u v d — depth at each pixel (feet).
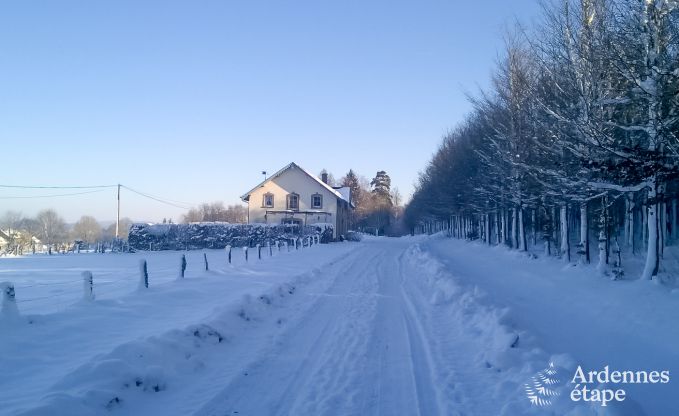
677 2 40.34
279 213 184.65
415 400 20.45
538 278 62.13
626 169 42.11
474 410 19.11
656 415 20.42
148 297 40.01
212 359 26.08
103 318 32.50
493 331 28.99
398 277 65.77
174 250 140.36
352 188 375.25
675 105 41.45
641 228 91.71
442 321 36.19
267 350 28.04
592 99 50.88
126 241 146.10
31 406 17.34
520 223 98.17
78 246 163.63
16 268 79.82
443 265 71.92
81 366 20.76
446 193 154.71
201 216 327.67
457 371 24.00
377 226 351.25
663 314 35.83
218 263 83.05
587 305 43.45
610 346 30.68
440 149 167.32
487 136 94.27
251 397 20.72
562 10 64.28
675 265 64.34
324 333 32.60
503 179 95.91
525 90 77.36
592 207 76.79
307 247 129.08
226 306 34.63
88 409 17.89
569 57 55.31
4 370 22.26
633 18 44.86
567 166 58.70
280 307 41.57
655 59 41.78
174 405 19.71
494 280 64.03
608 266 60.39
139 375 21.08
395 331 33.19
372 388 21.88
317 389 21.71
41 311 35.88
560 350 28.60
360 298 47.24
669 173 40.50
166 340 24.94
